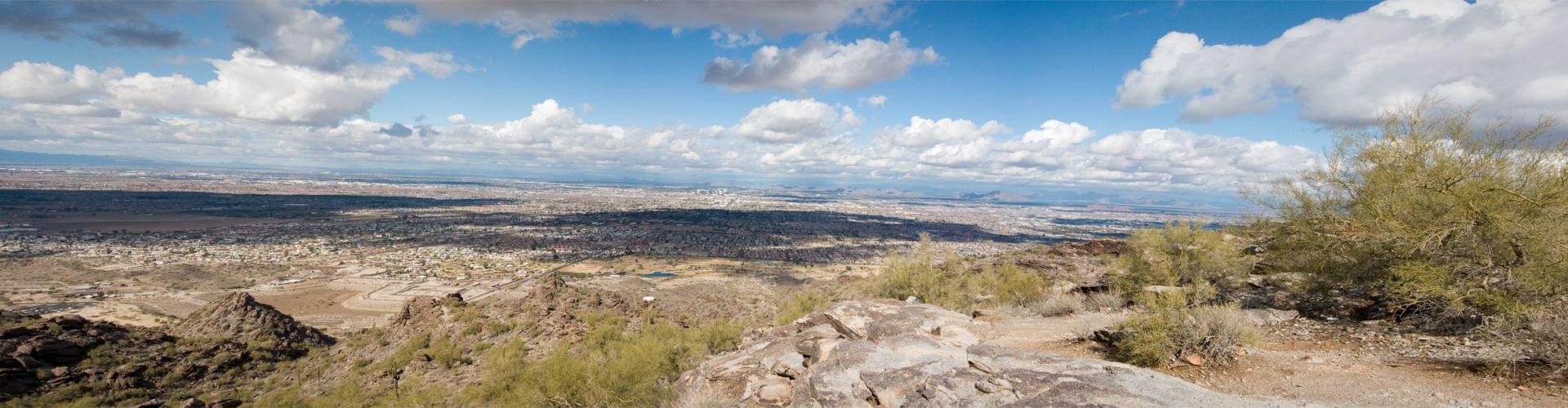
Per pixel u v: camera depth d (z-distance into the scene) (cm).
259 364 3909
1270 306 1421
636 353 1673
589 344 2741
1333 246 1340
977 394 777
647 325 3100
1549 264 948
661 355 1666
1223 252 1731
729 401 1024
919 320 1410
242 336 4266
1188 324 982
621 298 4312
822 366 976
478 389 2300
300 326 4756
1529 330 862
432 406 2286
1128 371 807
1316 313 1296
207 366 3653
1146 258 1839
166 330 4347
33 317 3638
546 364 1728
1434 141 1185
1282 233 1536
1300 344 1055
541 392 1686
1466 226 1078
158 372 3434
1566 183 1026
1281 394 791
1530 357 818
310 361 3906
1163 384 759
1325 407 689
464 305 4175
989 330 1438
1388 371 852
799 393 929
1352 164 1333
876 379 885
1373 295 1292
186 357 3741
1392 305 1153
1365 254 1273
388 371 3012
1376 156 1263
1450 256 1127
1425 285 1056
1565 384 718
